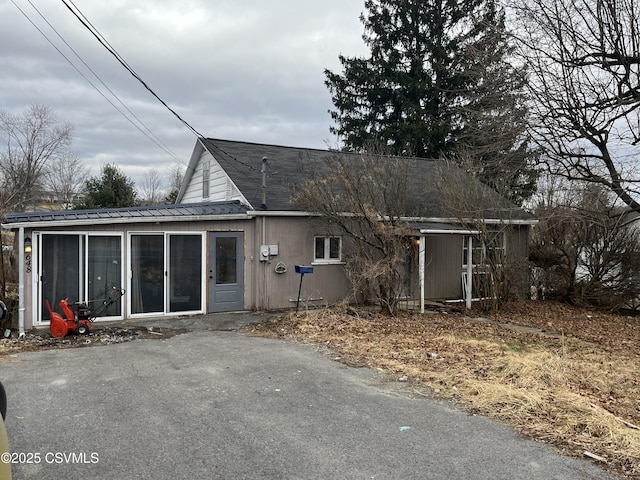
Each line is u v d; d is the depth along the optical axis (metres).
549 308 15.05
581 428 4.81
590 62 11.26
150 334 9.81
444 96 25.05
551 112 11.45
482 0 24.75
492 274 13.68
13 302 10.84
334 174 12.41
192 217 11.73
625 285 15.45
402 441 4.47
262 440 4.44
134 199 29.72
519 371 6.82
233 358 7.71
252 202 12.70
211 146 15.47
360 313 11.80
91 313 10.48
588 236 15.87
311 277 13.48
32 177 34.31
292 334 9.73
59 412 5.14
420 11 26.23
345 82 27.66
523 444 4.43
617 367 7.56
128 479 3.68
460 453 4.22
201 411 5.21
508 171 13.75
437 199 15.02
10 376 6.57
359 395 5.85
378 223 11.77
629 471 3.89
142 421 4.89
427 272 15.70
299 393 5.90
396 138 25.92
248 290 12.70
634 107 10.93
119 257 11.02
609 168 12.15
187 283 11.91
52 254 10.30
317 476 3.76
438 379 6.53
